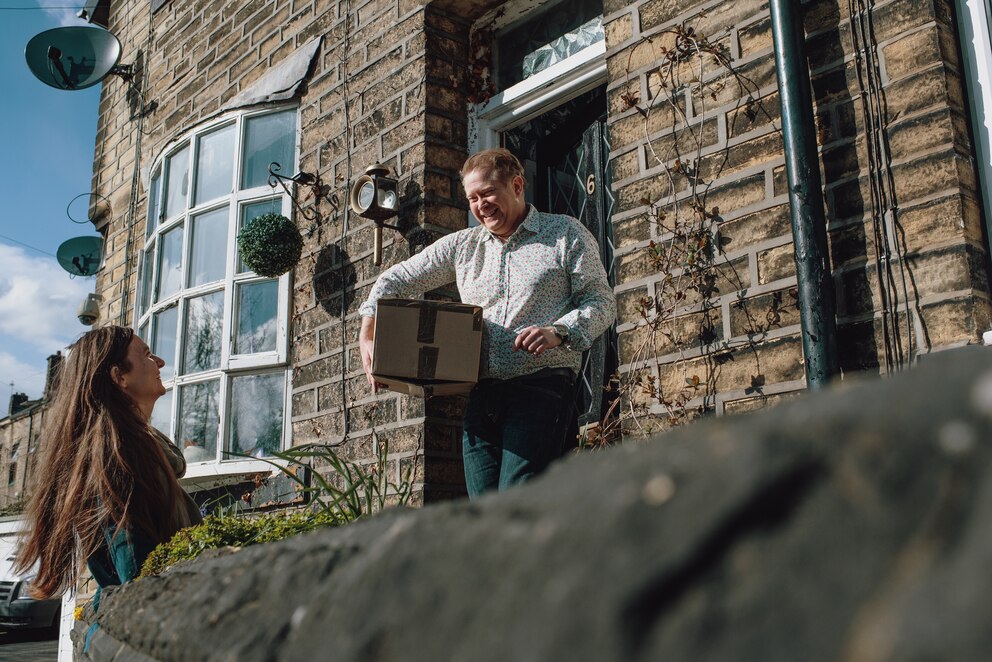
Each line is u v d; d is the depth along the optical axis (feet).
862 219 7.79
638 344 9.33
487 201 8.28
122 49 21.81
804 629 0.94
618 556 1.12
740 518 1.06
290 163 15.42
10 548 31.32
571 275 8.17
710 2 9.30
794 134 8.04
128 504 6.31
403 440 11.94
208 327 16.22
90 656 3.79
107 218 21.74
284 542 2.64
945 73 7.50
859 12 8.10
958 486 0.93
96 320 21.29
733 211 8.73
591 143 12.36
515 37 13.33
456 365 7.82
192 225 17.20
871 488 0.99
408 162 12.85
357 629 1.52
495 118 13.14
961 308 7.06
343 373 13.19
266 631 1.95
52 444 6.77
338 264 13.79
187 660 2.28
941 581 0.87
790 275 8.20
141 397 7.27
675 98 9.45
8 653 27.22
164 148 18.93
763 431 1.14
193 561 3.74
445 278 9.00
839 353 7.66
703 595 1.03
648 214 9.45
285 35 15.92
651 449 1.34
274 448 14.38
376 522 2.17
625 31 10.09
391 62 13.52
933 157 7.43
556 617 1.13
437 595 1.39
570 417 8.20
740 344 8.45
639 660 1.02
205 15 18.34
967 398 0.98
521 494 1.51
